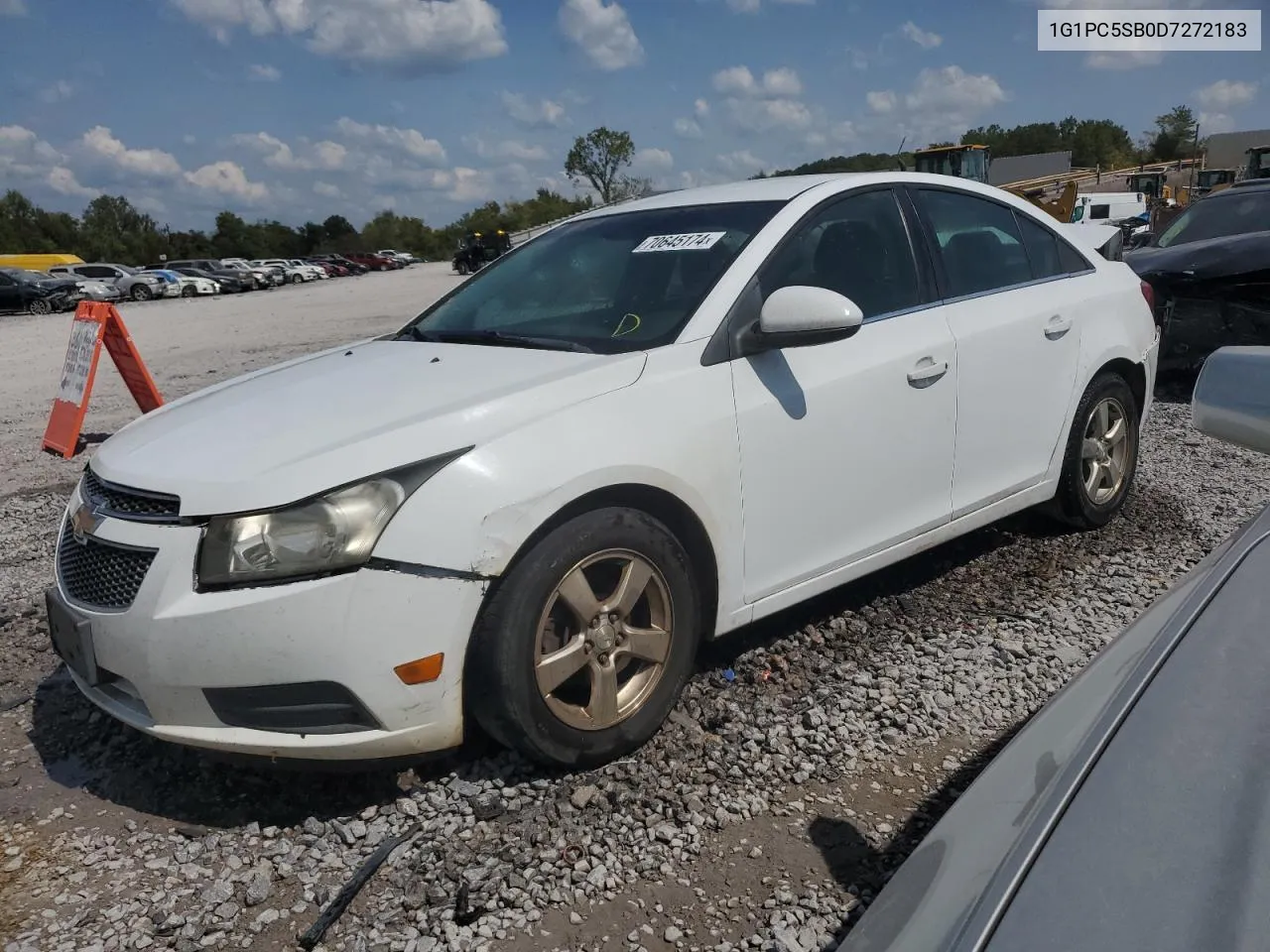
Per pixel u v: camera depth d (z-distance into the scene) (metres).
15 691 3.64
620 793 2.77
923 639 3.68
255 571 2.48
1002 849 1.25
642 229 3.79
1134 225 31.12
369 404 2.87
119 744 3.22
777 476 3.20
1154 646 1.53
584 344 3.21
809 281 3.44
